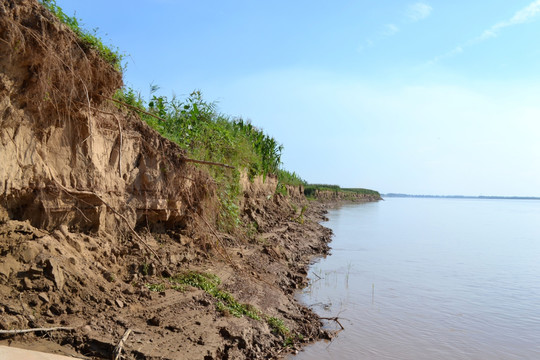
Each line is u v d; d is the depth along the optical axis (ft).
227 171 48.93
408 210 232.53
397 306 37.45
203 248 36.70
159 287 25.94
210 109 49.52
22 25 18.94
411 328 31.94
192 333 22.16
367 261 59.11
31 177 21.02
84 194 24.36
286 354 25.62
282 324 28.71
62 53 21.08
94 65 23.70
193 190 36.99
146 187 30.42
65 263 21.08
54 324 18.51
